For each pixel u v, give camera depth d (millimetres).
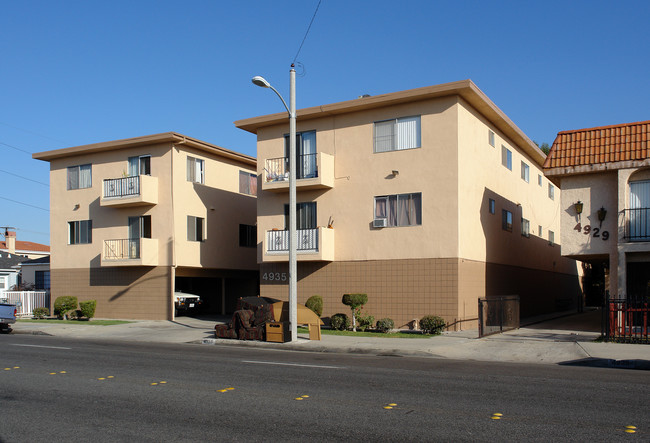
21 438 6887
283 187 24141
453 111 21734
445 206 21594
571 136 20234
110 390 9734
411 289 22031
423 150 22188
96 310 29750
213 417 7773
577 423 7254
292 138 18359
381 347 16266
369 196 23156
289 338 18125
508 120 25906
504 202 26953
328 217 23969
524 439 6559
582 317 28375
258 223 25438
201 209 29609
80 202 30672
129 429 7223
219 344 18609
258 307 18781
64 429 7266
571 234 19734
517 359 14453
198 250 29234
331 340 18000
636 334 16422
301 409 8172
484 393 9258
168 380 10703
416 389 9641
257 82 17203
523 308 28672
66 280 30875
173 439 6762
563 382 10344
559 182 21641
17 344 17875
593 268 40625
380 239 22828
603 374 11477
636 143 18766
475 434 6785
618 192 18719
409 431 6941
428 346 16344
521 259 28984
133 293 28750
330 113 23938
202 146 29172
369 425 7250
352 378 10852
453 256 21344
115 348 16891
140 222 28703
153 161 28547
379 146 23109
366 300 21922
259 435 6871
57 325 25047
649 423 7230
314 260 23406
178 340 19844
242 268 32250
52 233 31531
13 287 44469
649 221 18297
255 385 10109
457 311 21125
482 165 24312
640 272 18844
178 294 29109
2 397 9227
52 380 10781
